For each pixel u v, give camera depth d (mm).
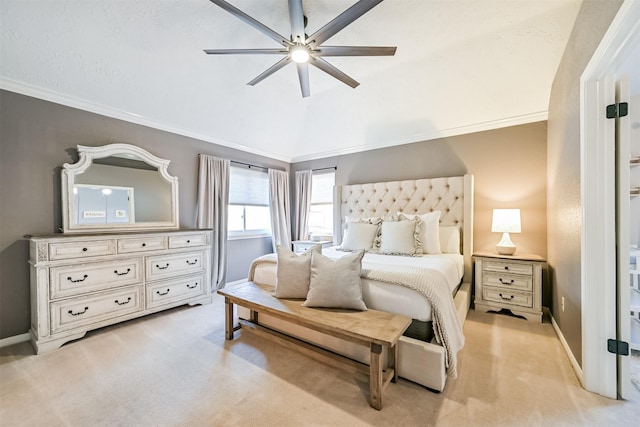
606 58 1403
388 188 3855
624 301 1525
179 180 3451
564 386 1645
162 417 1425
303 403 1522
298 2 1531
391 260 2447
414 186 3654
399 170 3895
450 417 1402
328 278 1901
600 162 1571
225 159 3898
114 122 2891
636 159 2809
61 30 2066
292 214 5020
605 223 1562
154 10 2061
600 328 1568
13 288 2293
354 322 1653
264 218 4637
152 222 3111
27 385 1694
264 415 1431
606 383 1550
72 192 2543
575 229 1858
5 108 2264
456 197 3355
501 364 1895
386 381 1571
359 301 1843
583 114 1628
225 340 2293
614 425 1336
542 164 2939
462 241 3291
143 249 2703
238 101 3342
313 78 3072
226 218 3893
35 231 2404
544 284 2828
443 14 2076
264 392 1619
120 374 1804
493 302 2857
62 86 2449
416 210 3621
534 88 2664
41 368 1879
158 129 3256
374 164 4133
